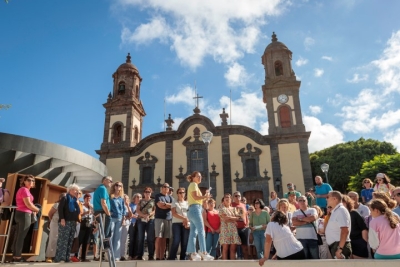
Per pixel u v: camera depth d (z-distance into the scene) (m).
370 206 6.54
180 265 6.86
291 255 6.79
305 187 27.80
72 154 13.47
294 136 29.55
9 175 10.06
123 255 9.88
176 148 31.39
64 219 7.68
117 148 32.47
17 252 7.41
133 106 35.16
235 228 8.61
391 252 6.03
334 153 42.91
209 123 31.47
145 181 30.88
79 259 8.93
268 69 33.91
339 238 6.83
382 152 40.59
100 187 8.27
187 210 8.55
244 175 29.17
